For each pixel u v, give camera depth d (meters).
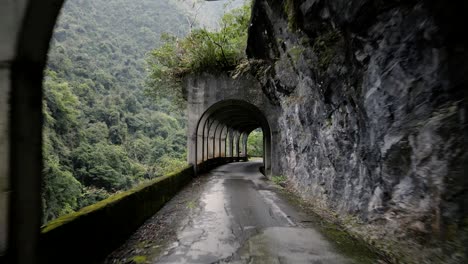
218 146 26.34
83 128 45.22
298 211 8.16
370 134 5.52
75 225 3.69
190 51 16.31
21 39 2.45
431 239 3.86
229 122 27.23
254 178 16.09
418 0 3.85
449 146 3.58
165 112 77.25
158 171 44.38
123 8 102.12
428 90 3.96
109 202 4.96
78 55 65.94
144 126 62.56
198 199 9.84
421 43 3.97
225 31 16.20
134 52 87.56
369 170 5.68
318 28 6.39
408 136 4.38
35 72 2.73
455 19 3.37
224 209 8.34
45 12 2.55
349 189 6.68
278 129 15.62
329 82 7.01
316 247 5.23
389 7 4.34
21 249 2.52
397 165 4.71
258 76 14.67
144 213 6.85
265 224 6.79
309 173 9.99
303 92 9.66
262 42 10.63
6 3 2.42
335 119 7.25
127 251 5.03
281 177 14.34
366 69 5.37
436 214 3.79
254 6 8.88
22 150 2.55
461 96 3.47
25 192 2.58
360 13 4.84
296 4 6.55
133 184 43.44
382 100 4.95
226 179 15.55
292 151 12.68
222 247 5.27
